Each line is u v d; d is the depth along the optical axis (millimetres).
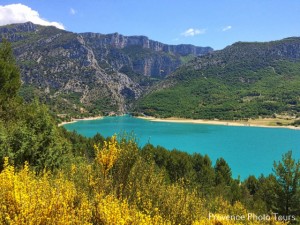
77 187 7449
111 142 8430
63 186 6461
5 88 20297
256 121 183500
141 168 8984
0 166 10227
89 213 5805
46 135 12023
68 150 14461
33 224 4930
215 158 85375
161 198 8828
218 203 14141
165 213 8508
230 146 103938
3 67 20484
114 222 5660
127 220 5895
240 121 186875
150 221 6371
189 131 147000
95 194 7176
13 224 4797
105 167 8109
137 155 8836
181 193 9758
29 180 6750
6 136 10875
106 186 7750
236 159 83500
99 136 55625
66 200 5742
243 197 37469
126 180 8320
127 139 9000
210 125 174750
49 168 11188
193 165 47156
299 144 106562
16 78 22375
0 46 22875
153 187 8844
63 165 11695
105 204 6012
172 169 41094
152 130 151125
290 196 20625
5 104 16469
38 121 12352
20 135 11172
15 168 9484
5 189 5391
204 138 123438
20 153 10734
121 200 7570
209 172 42031
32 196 5504
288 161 20906
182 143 111062
